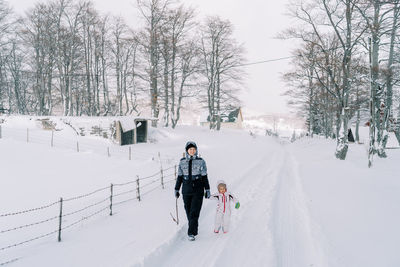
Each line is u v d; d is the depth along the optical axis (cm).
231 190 956
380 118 1906
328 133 4775
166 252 460
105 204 755
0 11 2917
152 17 2798
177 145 2419
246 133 4588
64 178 1024
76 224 589
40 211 697
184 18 2948
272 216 662
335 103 3058
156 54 2873
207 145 2595
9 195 800
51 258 413
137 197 790
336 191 873
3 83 3709
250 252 464
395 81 1819
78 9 3031
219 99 3681
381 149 1883
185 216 641
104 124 2117
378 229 525
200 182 526
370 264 391
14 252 441
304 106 4256
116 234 520
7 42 3184
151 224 580
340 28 1877
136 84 3256
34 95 3800
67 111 2973
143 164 1362
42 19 3109
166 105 3100
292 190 952
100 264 391
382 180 1077
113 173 1164
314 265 418
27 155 1280
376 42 1712
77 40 3120
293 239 527
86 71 3216
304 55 2209
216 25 3438
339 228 541
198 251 469
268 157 2131
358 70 1856
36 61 3344
